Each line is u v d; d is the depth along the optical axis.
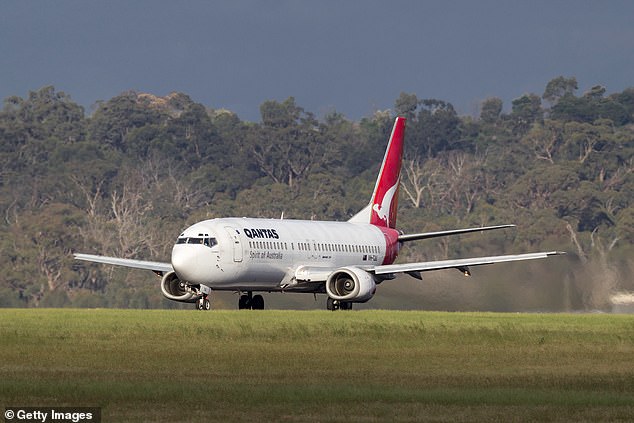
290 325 114.81
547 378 81.25
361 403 68.56
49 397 69.44
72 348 95.31
